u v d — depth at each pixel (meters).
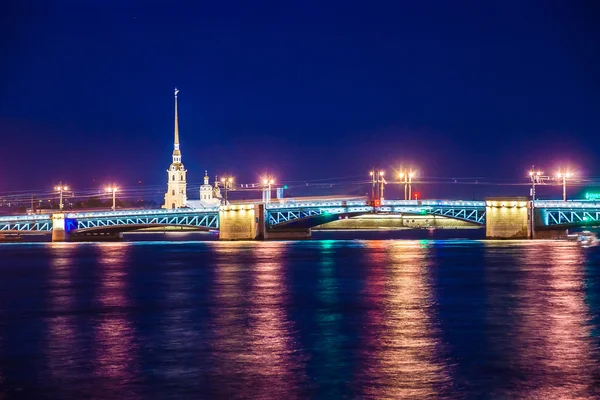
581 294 105.00
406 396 57.56
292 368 64.56
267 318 86.75
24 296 108.69
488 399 57.00
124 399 57.72
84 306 97.69
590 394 57.94
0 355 69.81
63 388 60.19
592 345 71.62
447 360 66.56
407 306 94.75
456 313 89.25
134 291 112.75
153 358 68.19
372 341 73.94
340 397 57.59
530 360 66.31
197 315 89.31
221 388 59.72
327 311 91.38
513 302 97.56
